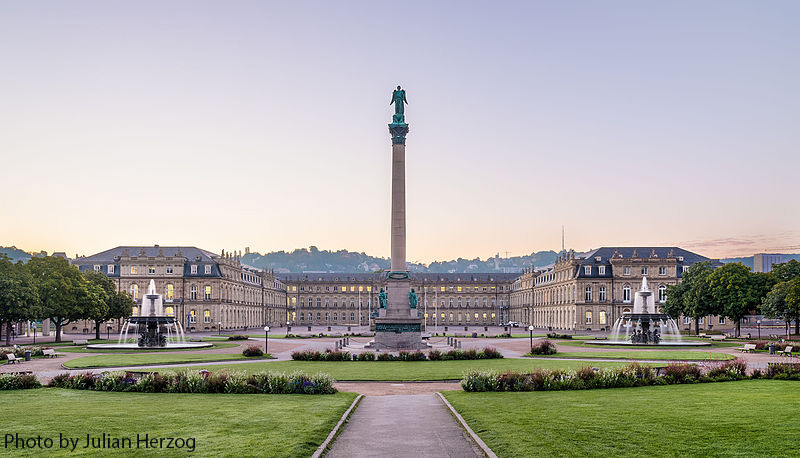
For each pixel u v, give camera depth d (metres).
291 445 24.98
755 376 47.03
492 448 24.73
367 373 54.91
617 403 34.69
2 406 34.47
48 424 28.89
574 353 78.19
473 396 38.78
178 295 183.62
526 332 166.00
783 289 105.12
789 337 109.94
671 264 181.75
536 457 23.31
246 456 23.36
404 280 86.38
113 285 134.62
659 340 98.44
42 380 49.19
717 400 35.31
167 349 87.94
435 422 30.94
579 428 27.88
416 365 63.00
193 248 192.50
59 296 108.25
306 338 126.50
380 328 84.50
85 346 95.19
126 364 63.91
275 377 40.75
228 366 62.53
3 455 23.39
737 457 22.91
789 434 26.22
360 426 29.91
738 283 118.00
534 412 32.06
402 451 25.06
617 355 74.25
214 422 29.45
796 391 39.09
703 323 172.00
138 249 191.50
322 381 40.75
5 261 103.38
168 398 37.59
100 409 33.25
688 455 23.23
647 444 24.89
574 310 185.62
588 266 185.25
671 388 41.28
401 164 88.81
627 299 182.50
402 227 87.94
